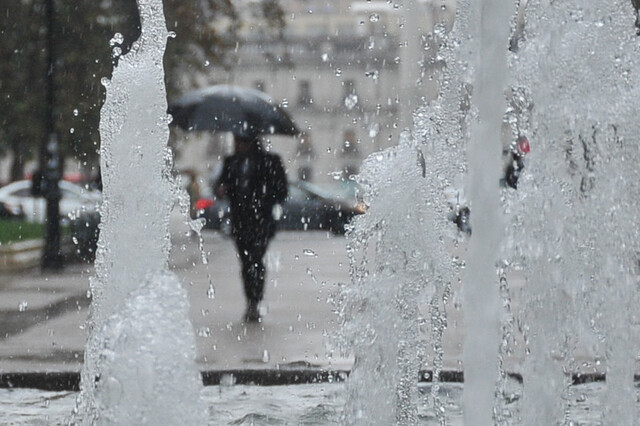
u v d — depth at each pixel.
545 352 6.24
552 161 6.25
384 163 6.86
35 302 16.19
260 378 8.99
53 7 24.72
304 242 29.08
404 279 6.78
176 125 17.30
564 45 6.30
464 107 6.94
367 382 6.69
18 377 8.85
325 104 82.38
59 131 33.19
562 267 6.22
